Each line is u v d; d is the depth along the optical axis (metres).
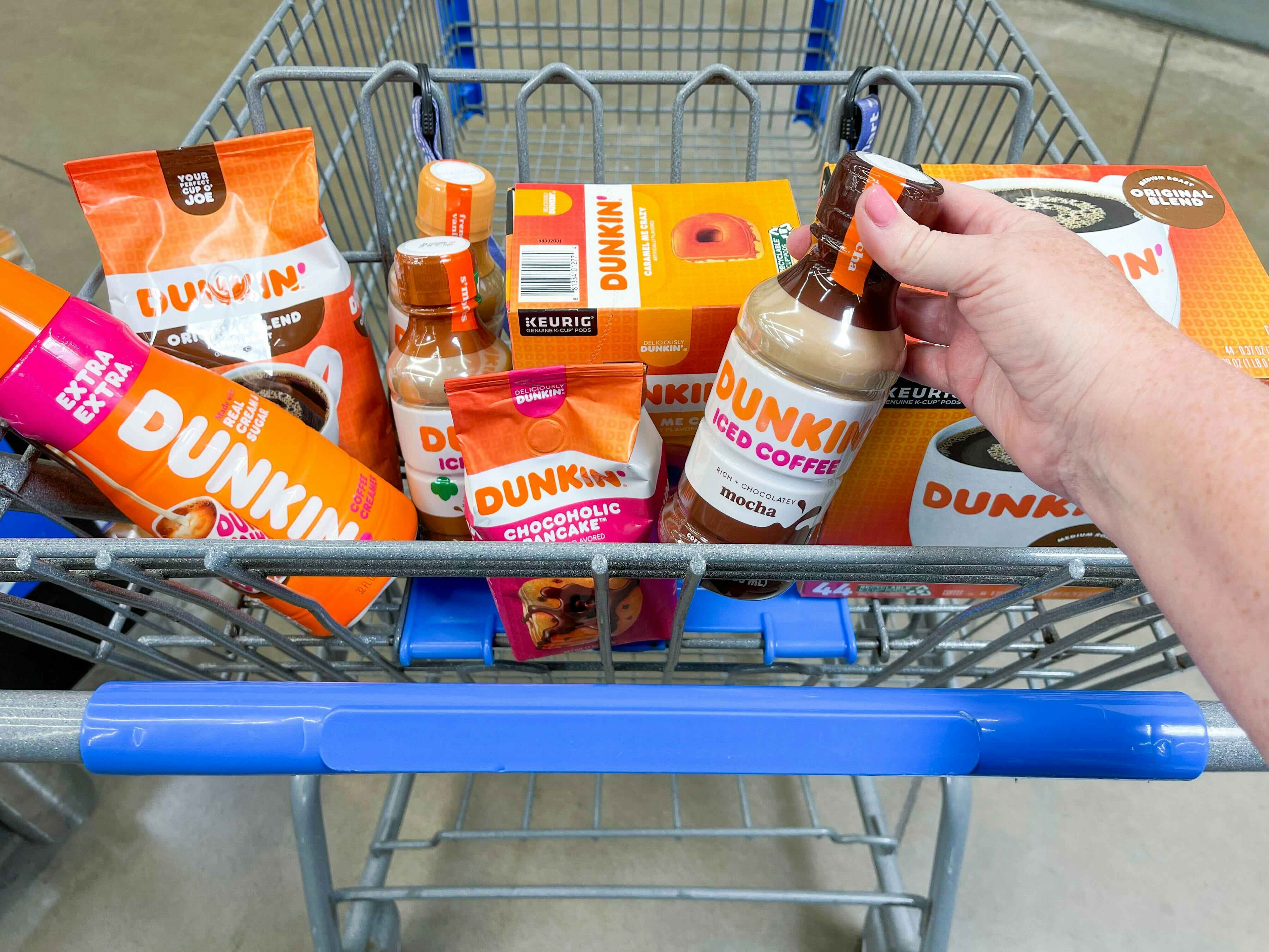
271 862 1.21
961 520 0.62
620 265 0.55
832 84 0.68
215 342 0.62
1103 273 0.40
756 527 0.51
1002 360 0.42
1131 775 0.46
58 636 0.51
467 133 1.45
